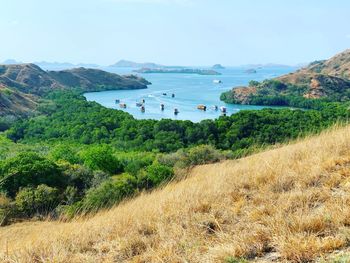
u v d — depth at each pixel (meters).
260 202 5.24
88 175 31.72
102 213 7.26
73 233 5.79
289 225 4.08
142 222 5.60
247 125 56.72
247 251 3.83
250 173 6.59
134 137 67.38
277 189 5.58
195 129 61.50
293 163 6.49
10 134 81.62
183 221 5.20
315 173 5.62
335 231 3.84
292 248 3.56
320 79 166.00
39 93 176.50
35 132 82.38
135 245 4.88
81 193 26.06
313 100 141.00
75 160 44.75
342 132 7.56
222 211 5.27
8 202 20.06
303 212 4.39
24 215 19.03
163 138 62.72
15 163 30.42
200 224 4.95
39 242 5.66
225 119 63.31
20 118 103.00
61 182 30.55
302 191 5.14
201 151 31.70
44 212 20.69
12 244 5.96
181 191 6.64
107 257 4.67
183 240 4.49
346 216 3.95
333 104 123.31
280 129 52.25
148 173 23.78
